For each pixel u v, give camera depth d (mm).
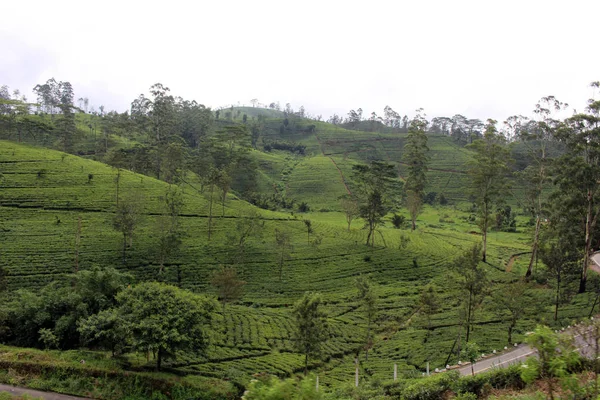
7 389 34000
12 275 58406
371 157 198000
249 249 76812
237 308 58531
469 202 148625
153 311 37031
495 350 41719
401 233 96562
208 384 36188
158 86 137500
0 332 40781
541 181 67938
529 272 69188
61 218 76688
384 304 61094
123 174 103188
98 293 44500
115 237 73375
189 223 83875
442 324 52625
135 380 35594
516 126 78375
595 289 56656
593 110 54875
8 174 89875
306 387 15680
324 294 65000
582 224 62531
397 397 26484
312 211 135500
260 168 173875
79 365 36688
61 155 108562
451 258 80438
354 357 46375
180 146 112562
